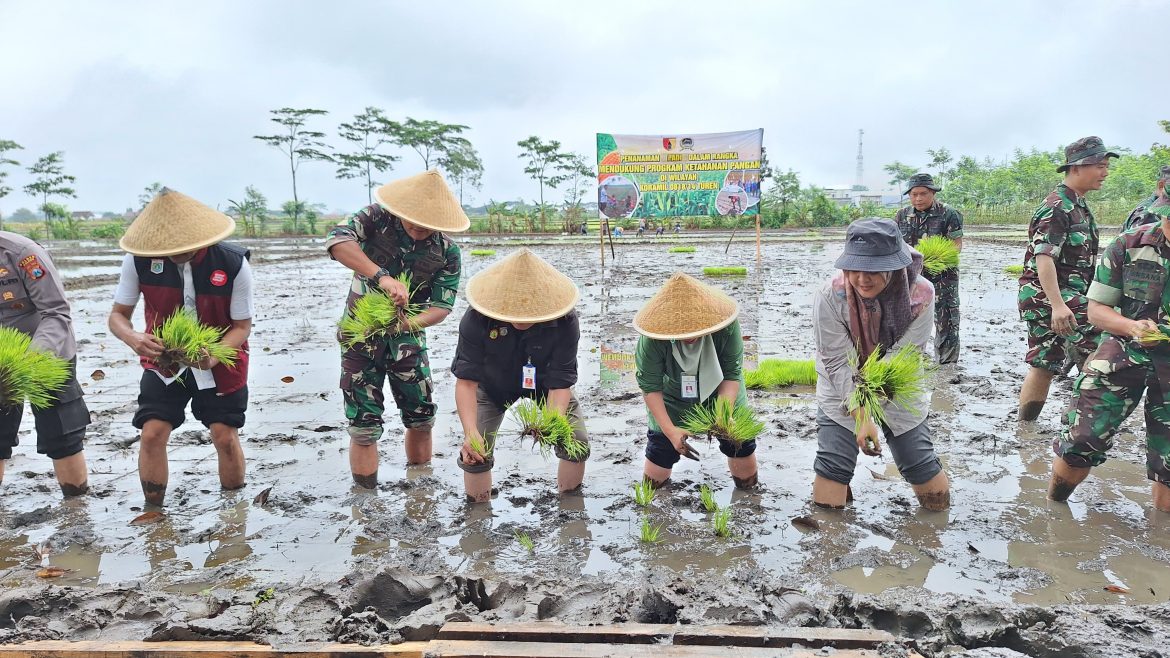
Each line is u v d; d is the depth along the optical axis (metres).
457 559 3.81
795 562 3.71
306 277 22.09
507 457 5.45
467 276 20.30
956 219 8.02
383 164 82.00
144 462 4.48
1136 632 2.90
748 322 11.38
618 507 4.46
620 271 20.75
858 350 4.29
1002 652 2.81
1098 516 4.21
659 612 3.07
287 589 3.27
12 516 4.42
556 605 3.15
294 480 5.00
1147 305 4.09
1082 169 5.59
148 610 3.15
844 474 4.29
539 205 64.19
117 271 25.59
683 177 17.20
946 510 4.30
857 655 2.66
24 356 4.06
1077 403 4.24
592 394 7.11
